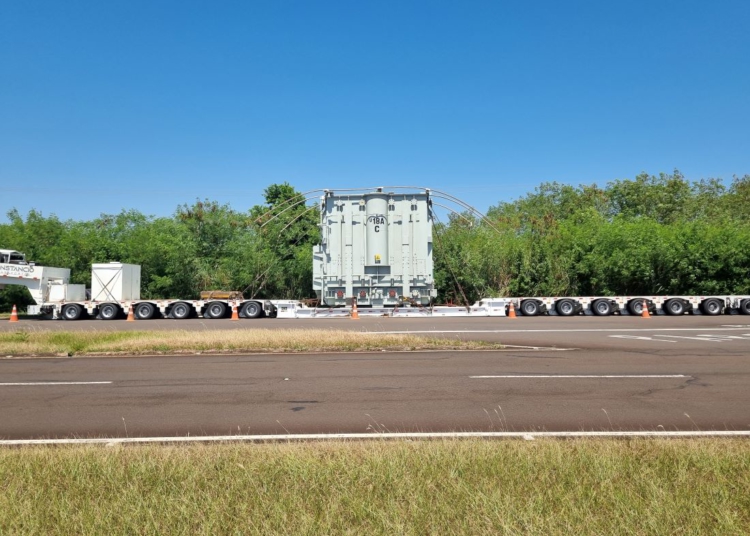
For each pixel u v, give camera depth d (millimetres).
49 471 4863
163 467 4875
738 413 7484
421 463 4867
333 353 13922
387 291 24250
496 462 4887
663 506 3943
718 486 4324
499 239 35500
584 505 3977
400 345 14359
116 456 5281
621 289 35094
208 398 8797
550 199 71375
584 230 37781
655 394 8719
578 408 7816
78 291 28422
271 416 7574
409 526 3666
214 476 4664
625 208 60000
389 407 8008
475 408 7875
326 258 24203
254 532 3627
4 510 4020
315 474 4641
